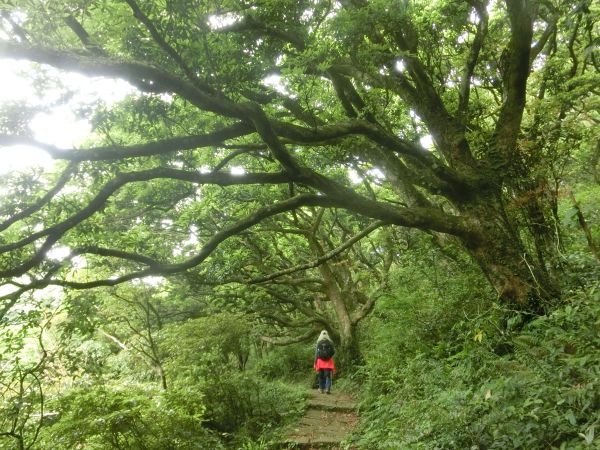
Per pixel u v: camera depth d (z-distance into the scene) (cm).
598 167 1023
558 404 396
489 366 618
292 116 959
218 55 583
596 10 866
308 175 708
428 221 794
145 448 624
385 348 1049
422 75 848
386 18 671
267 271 1521
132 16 543
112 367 1159
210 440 761
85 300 613
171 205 1020
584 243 795
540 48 938
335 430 928
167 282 1377
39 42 483
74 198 684
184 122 763
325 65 648
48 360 608
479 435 454
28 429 579
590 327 487
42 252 572
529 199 743
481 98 1130
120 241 918
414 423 614
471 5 809
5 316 587
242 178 684
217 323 1241
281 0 680
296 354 1969
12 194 564
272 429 941
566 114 895
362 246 1981
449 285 991
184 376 1023
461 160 845
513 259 773
